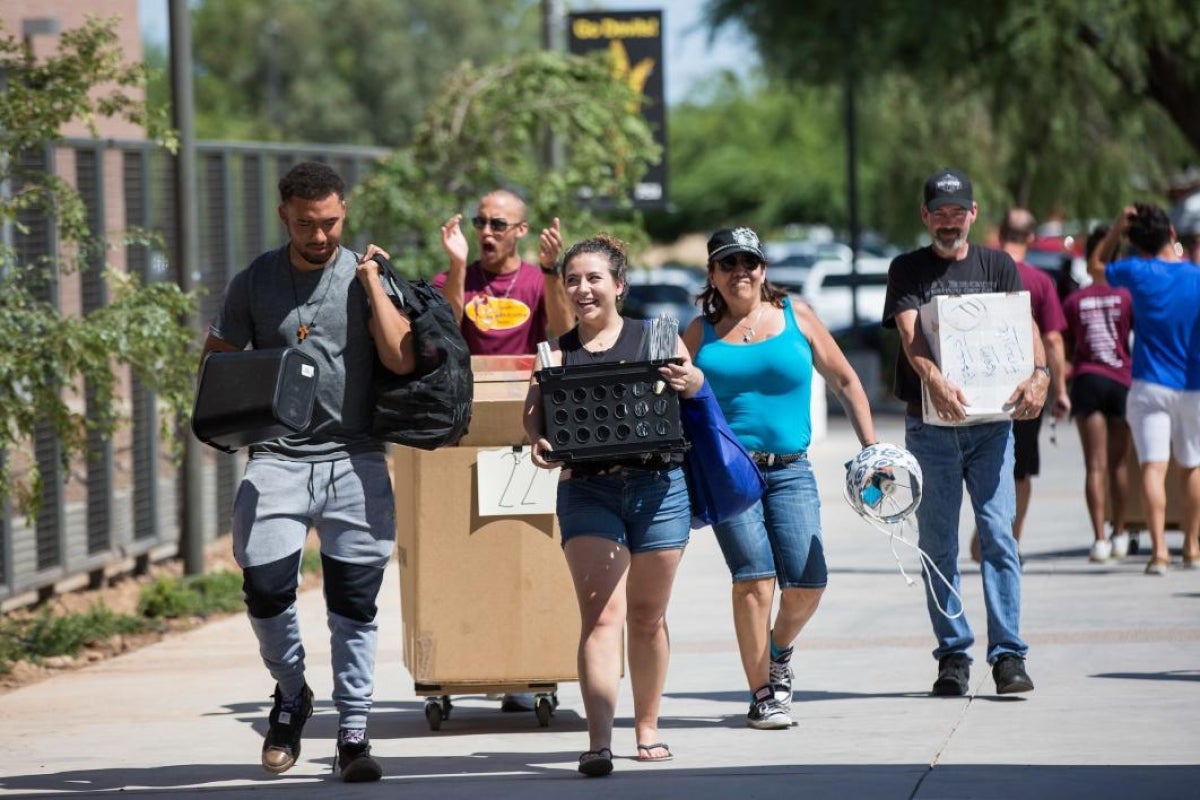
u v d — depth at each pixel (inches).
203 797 743.1
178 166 1454.2
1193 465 1347.2
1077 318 1423.5
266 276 758.5
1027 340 911.7
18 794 759.1
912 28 3107.8
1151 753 765.9
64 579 1429.6
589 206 1932.8
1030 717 858.8
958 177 935.7
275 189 1852.9
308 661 1122.7
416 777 776.9
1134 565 1408.7
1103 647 1045.2
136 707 985.5
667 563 768.3
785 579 859.4
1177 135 3639.3
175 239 1462.8
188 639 1242.0
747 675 868.0
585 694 759.7
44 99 1106.7
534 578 869.8
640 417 751.1
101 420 1295.5
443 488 863.7
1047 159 3634.4
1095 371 1416.1
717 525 852.0
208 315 1690.5
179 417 1199.6
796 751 802.2
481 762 811.4
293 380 724.7
